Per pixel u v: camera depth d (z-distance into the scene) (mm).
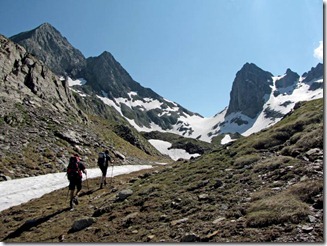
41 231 15828
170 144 198625
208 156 27156
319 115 24344
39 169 37844
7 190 28094
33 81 63812
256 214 11055
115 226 14297
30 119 50938
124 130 113312
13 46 66312
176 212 14430
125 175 36531
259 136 27062
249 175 17109
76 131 57156
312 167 14758
